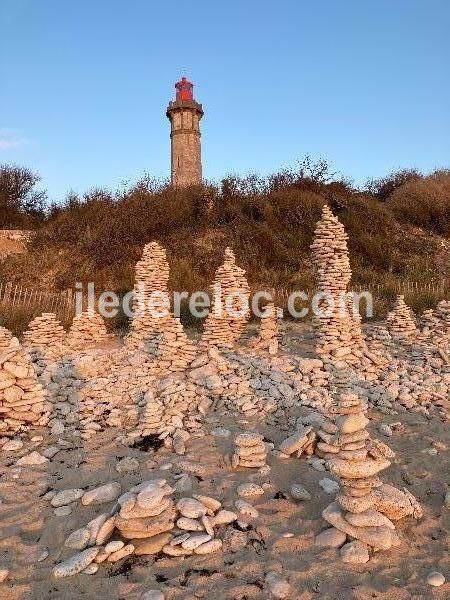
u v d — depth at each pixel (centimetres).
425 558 397
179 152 3092
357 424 441
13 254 2391
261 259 2220
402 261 2294
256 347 1098
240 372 892
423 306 1742
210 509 455
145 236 2345
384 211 2636
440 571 381
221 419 716
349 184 2916
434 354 1087
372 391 824
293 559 393
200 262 2166
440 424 701
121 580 373
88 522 449
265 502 483
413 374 931
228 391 809
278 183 2761
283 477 536
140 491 441
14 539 425
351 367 938
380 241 2389
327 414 716
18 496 500
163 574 380
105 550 396
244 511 460
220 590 360
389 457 568
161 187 2697
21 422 695
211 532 421
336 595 353
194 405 764
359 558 388
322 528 436
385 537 407
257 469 554
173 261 2145
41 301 1812
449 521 453
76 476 544
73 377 929
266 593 357
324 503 480
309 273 2133
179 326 969
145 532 415
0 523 451
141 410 748
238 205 2509
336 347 966
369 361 968
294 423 687
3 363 694
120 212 2484
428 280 2084
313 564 385
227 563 391
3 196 2977
